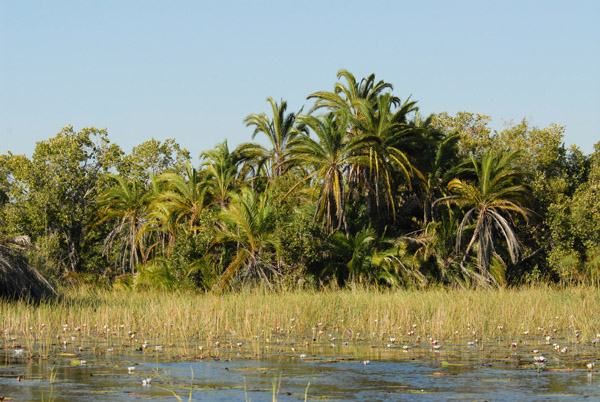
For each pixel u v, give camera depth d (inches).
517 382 353.1
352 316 668.1
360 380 359.6
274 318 630.5
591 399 309.3
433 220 1409.9
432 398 311.6
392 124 1353.3
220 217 1338.6
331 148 1339.8
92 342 521.7
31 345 499.8
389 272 1290.6
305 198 1475.1
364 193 1443.2
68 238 1827.0
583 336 557.3
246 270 1280.8
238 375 374.6
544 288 1131.3
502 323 633.0
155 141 2021.4
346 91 1577.3
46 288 839.1
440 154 1466.5
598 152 1694.1
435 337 563.5
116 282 1405.0
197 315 623.2
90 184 1905.8
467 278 1310.3
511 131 1784.0
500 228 1446.9
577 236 1430.9
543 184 1537.9
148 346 497.0
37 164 1820.9
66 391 326.0
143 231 1545.3
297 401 304.2
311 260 1296.8
